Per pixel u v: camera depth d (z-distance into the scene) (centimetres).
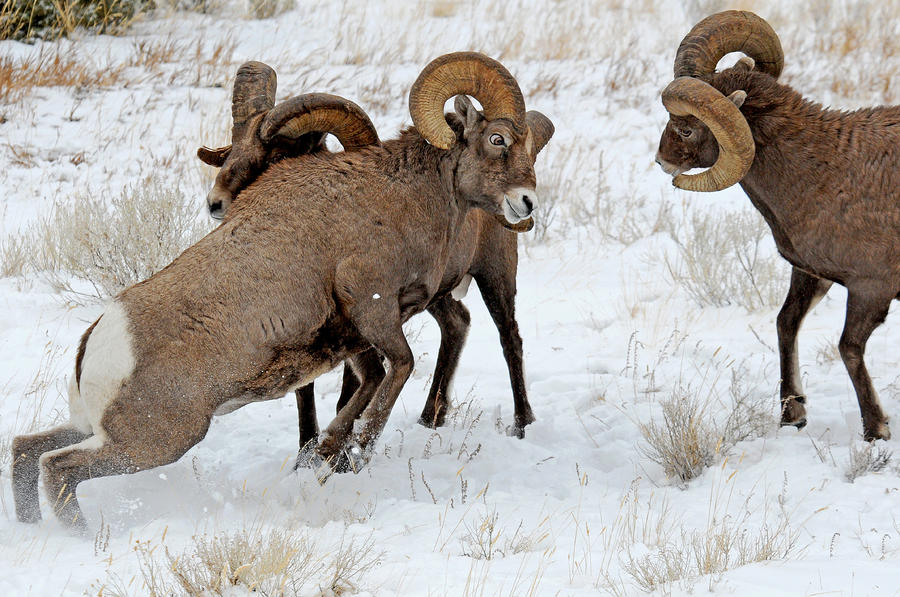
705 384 2067
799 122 1716
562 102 4122
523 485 1636
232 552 1199
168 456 1449
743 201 3306
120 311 1441
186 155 3481
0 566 1256
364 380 1628
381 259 1572
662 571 1209
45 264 2662
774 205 1756
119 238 2441
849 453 1616
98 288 2556
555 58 4544
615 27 4928
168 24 4606
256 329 1490
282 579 1159
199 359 1453
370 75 4247
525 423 1908
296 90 3994
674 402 1822
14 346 2195
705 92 1622
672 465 1644
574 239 3117
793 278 1841
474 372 2230
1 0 4203
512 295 1923
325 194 1560
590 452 1780
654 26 5003
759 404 1856
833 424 1795
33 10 4216
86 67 4006
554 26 4888
